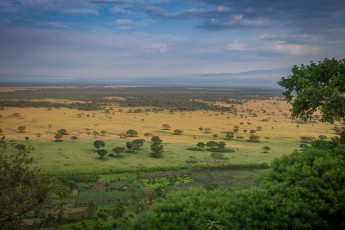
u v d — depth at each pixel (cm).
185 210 2389
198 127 19025
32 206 3017
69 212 6238
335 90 2739
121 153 11606
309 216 2177
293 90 3453
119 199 6650
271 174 2664
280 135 16638
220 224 2250
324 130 18462
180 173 9406
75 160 10188
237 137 15675
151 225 2323
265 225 2191
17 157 3278
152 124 19712
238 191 2548
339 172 2366
